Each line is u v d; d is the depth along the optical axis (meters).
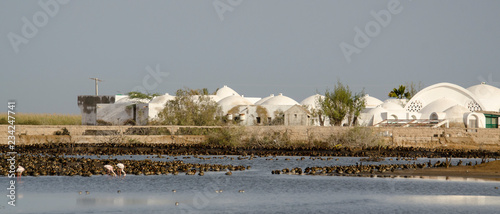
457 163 51.00
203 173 39.94
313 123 85.94
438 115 82.06
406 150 65.38
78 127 73.69
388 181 36.97
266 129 71.75
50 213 26.91
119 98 100.00
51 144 66.44
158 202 29.62
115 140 70.56
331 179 38.00
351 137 68.81
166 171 40.47
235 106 88.81
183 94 87.56
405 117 84.38
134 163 44.97
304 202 29.73
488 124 85.00
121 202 29.55
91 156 56.88
